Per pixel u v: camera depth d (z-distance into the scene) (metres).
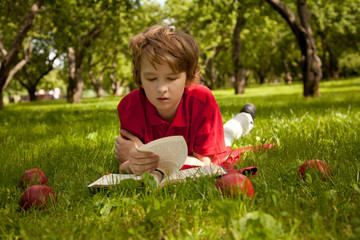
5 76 11.17
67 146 3.48
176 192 1.81
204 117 2.33
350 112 5.53
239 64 20.42
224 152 2.53
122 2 11.75
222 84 58.12
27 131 5.24
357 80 30.03
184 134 2.36
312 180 1.90
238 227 1.34
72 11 13.30
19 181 2.21
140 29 20.78
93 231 1.42
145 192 1.81
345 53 38.31
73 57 21.22
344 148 2.64
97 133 4.31
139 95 2.35
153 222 1.46
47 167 2.56
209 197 1.67
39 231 1.45
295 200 1.65
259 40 32.06
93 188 1.98
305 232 1.31
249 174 2.05
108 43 22.88
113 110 9.60
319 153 2.56
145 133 2.40
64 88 66.19
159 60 1.82
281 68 53.25
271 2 11.12
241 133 3.55
